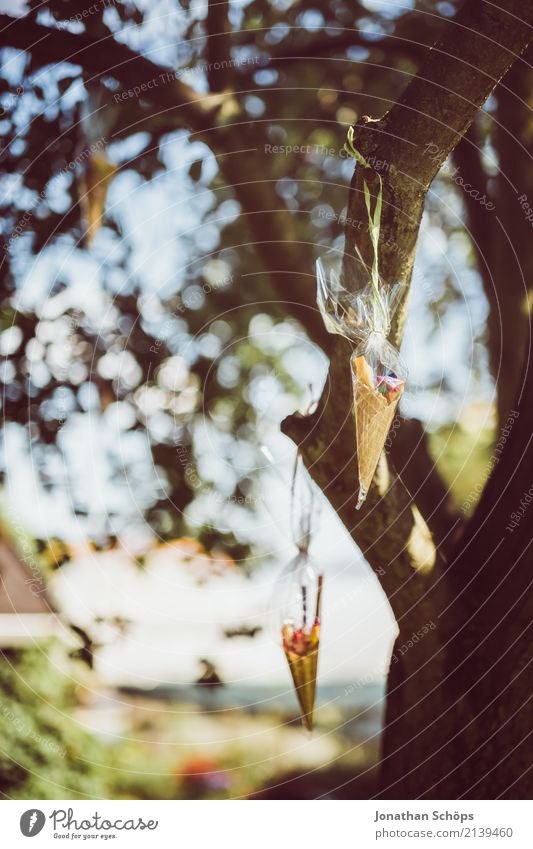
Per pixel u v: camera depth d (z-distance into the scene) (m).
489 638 1.84
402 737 1.88
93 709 4.12
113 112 2.34
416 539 1.82
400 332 1.66
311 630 1.59
